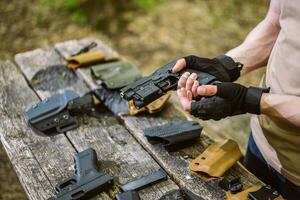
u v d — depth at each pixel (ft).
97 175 6.21
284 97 5.70
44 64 9.21
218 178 6.28
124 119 7.57
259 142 6.58
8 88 8.52
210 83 6.18
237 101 5.85
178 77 6.41
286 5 5.67
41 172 6.56
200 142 7.07
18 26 17.43
